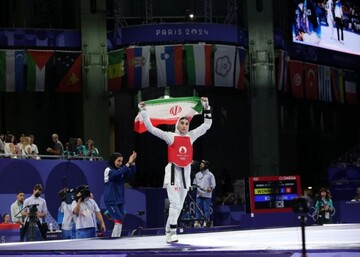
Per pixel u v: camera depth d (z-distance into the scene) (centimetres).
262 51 4938
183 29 4738
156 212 3941
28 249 1357
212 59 4800
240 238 1612
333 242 1299
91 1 4778
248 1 4975
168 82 4766
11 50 4641
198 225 3238
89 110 4731
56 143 3525
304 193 4991
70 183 3462
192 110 1673
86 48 4756
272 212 3105
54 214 3369
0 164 3192
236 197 4638
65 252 1290
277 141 4909
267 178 3120
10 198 3209
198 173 3253
